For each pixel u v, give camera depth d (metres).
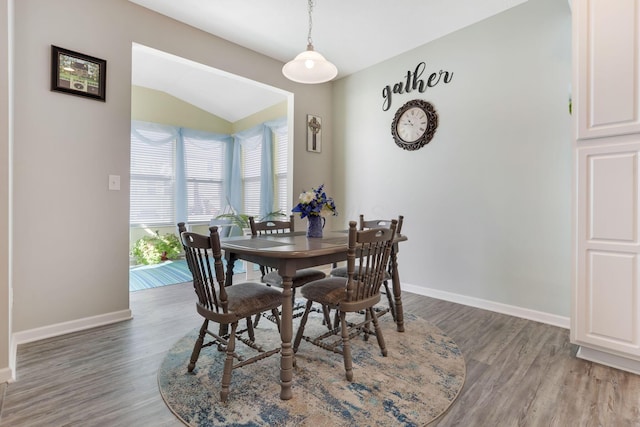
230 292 1.81
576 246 1.95
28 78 2.14
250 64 3.44
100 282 2.49
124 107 2.58
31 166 2.17
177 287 3.68
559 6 2.51
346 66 3.89
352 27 3.03
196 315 2.75
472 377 1.78
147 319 2.64
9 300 1.74
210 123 6.12
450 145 3.18
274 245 1.92
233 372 1.83
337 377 1.78
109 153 2.51
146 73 4.80
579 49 1.90
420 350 2.11
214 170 6.17
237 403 1.55
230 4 2.66
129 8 2.60
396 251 2.47
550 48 2.56
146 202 5.43
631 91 1.74
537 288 2.66
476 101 2.99
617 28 1.77
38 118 2.19
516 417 1.45
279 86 3.73
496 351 2.10
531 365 1.91
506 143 2.81
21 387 1.65
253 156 5.92
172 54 2.86
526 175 2.70
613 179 1.81
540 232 2.64
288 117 3.98
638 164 1.73
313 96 4.11
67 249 2.33
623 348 1.80
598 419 1.43
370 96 3.90
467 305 3.06
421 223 3.42
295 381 1.74
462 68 3.07
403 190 3.58
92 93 2.41
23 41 2.12
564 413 1.48
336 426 1.39
